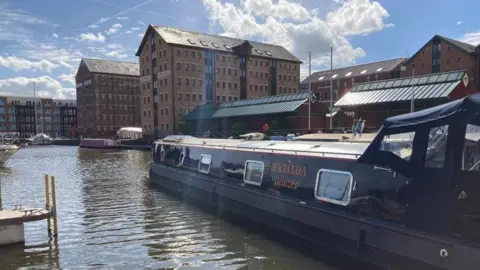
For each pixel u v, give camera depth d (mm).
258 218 11805
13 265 9039
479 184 6285
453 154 6559
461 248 6344
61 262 9227
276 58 87312
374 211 8023
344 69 96688
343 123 51375
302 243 9906
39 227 12219
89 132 104312
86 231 11820
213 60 76625
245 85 82188
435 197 6812
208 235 11211
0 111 122625
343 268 8523
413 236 7066
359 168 8531
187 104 72812
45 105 131250
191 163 17062
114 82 103938
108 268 8844
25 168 32875
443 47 73188
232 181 13641
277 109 52750
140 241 10773
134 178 24578
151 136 75375
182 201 16297
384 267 7605
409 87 41844
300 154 10492
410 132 7367
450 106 6504
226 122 61812
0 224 10234
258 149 12523
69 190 19734
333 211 9008
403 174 7246
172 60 71312
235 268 8719
